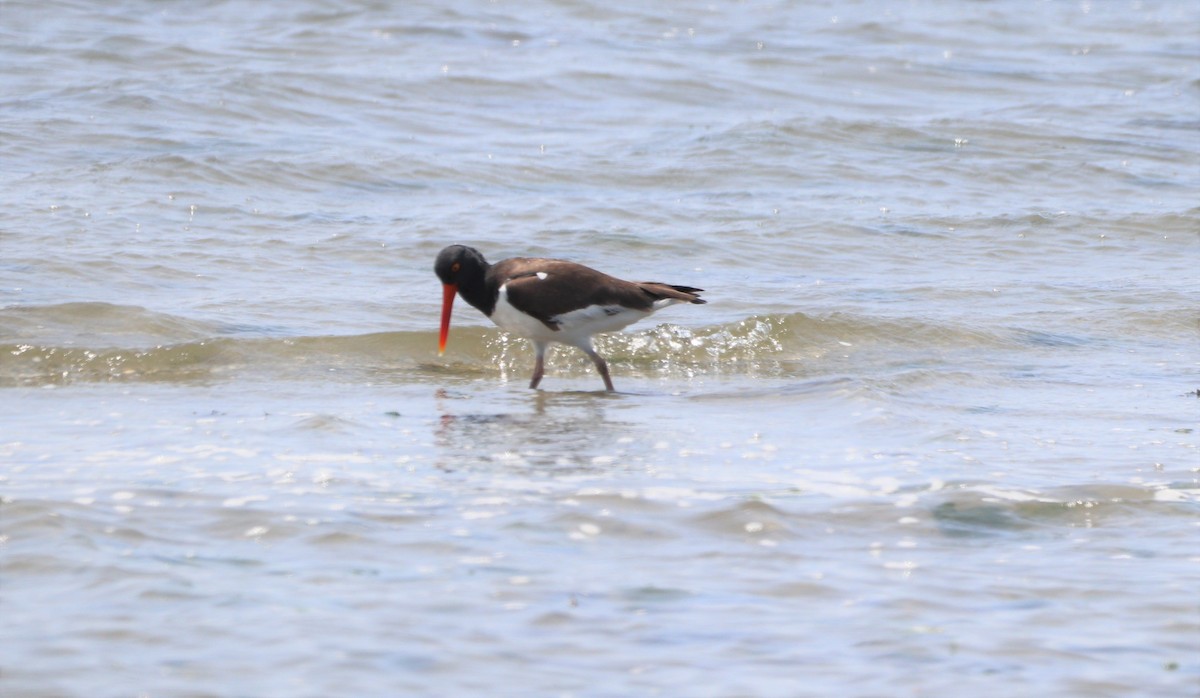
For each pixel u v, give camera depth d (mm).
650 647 6984
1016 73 37125
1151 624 7352
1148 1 50250
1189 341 16781
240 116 27688
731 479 10008
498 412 12773
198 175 23125
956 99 34000
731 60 36625
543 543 8461
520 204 22906
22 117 25906
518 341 15992
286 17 38000
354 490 9492
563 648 6941
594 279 13844
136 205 21281
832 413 12594
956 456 10742
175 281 17984
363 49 34812
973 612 7504
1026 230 22438
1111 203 24500
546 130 28609
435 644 6938
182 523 8648
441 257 13953
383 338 15734
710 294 18453
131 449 10641
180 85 29078
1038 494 9586
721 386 14438
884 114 31859
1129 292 19016
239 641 6902
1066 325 17391
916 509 9234
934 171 26375
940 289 19062
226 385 13906
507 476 10031
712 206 23297
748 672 6719
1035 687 6594
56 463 10148
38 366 14352
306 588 7621
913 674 6719
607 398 13680
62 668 6543
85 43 32500
